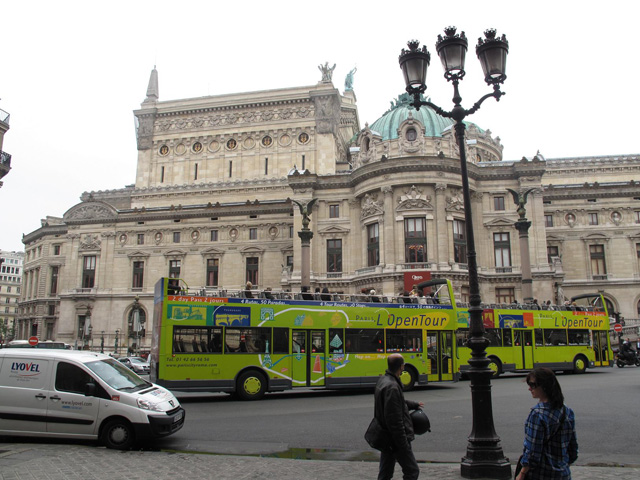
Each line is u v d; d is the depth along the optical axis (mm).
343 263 65438
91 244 82000
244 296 28453
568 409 7152
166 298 26391
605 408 21062
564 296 66188
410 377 30047
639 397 24203
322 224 66812
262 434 17203
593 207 73500
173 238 79750
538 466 6910
